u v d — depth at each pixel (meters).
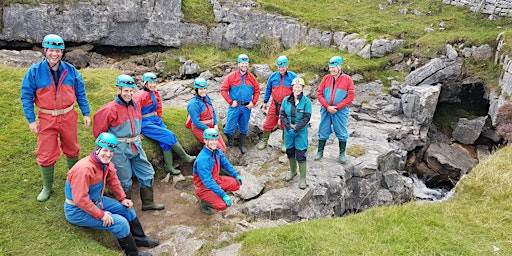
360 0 18.56
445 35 14.63
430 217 6.39
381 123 11.77
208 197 6.49
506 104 11.80
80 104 6.06
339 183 8.05
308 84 13.52
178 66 15.96
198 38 17.25
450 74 13.36
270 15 17.06
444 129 12.96
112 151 5.26
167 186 7.75
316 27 16.44
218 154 6.50
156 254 5.77
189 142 8.69
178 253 5.81
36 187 6.39
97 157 5.20
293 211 7.21
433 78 13.35
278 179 8.05
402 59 14.50
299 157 7.45
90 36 16.69
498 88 12.55
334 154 9.07
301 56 15.27
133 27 17.03
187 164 8.57
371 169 8.73
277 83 8.59
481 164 8.19
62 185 6.48
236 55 16.84
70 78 5.81
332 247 5.54
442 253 5.50
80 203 5.05
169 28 17.08
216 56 16.34
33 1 15.98
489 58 13.61
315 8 18.12
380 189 9.30
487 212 6.61
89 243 5.47
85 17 16.44
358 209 8.82
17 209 5.83
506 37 13.20
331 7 18.16
